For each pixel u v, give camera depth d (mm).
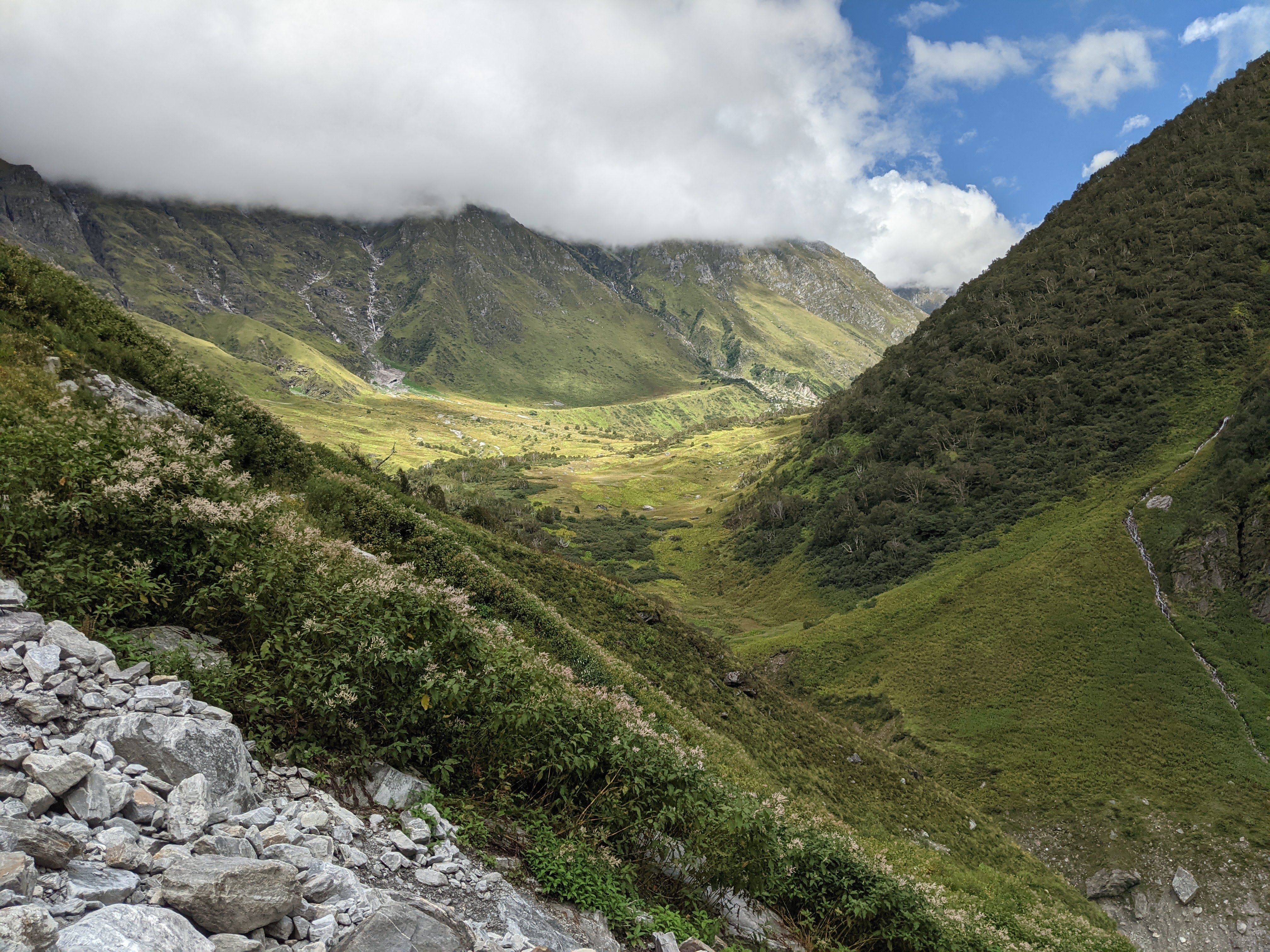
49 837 3676
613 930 6469
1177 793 77250
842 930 9734
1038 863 42125
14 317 16438
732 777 18656
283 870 4188
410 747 7047
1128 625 100562
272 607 7480
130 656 5988
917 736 93938
